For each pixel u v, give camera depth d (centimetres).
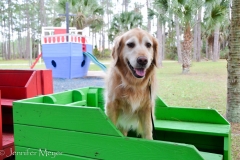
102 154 189
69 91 315
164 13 1407
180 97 722
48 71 359
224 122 275
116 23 2125
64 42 1266
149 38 252
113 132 183
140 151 176
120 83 244
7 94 347
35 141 215
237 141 369
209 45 3788
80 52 1346
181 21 1379
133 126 274
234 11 462
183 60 1509
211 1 1219
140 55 226
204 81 1102
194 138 285
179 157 163
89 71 1841
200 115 288
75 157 200
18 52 5600
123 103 248
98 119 187
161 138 298
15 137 224
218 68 1847
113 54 258
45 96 266
